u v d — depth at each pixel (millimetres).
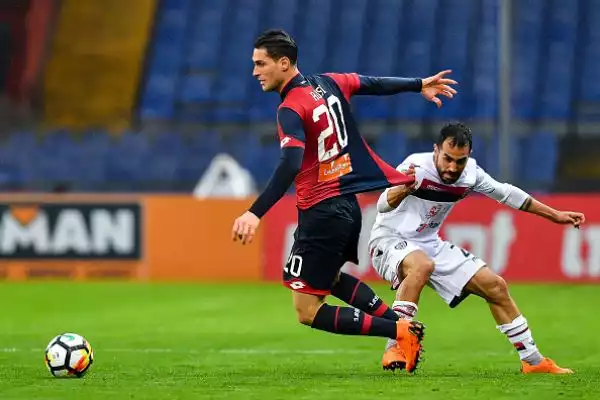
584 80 94438
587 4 99312
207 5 105312
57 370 25625
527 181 83625
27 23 103750
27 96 100188
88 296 58500
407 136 89750
